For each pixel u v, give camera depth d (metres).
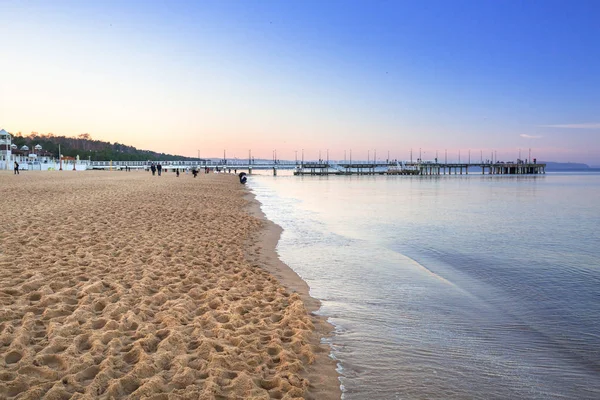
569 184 87.25
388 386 5.68
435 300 9.62
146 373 5.12
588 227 22.72
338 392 5.44
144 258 10.98
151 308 7.44
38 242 11.86
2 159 83.19
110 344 5.77
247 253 13.43
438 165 178.38
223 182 65.31
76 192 29.50
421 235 19.31
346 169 182.62
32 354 5.34
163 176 72.69
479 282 11.39
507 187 73.44
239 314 7.55
